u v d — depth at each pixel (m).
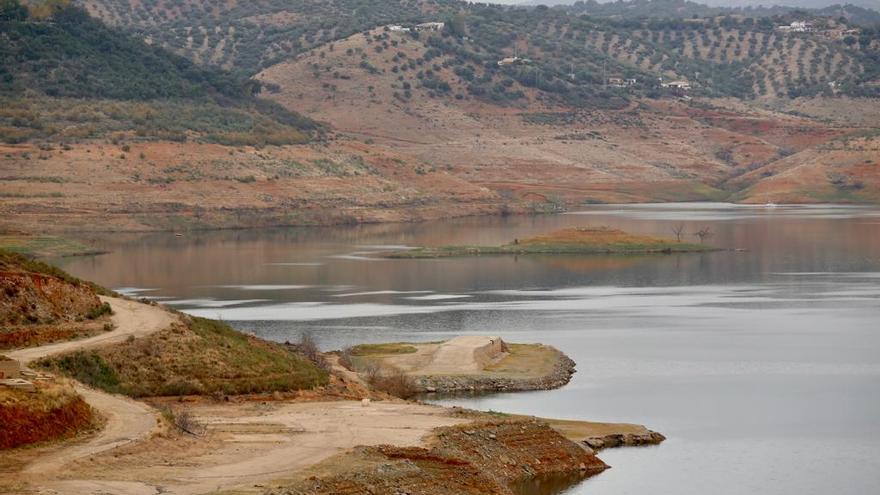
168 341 76.62
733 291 182.75
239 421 64.44
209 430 61.28
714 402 97.00
